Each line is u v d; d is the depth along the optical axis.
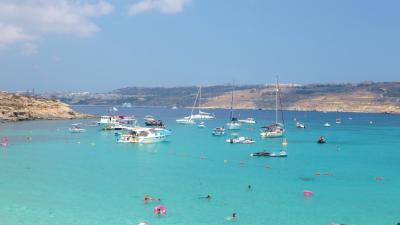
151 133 123.00
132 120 190.88
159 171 74.88
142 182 65.19
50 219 46.44
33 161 83.12
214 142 124.50
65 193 57.59
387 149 111.69
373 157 96.00
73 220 46.28
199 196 57.03
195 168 78.69
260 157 94.06
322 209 51.75
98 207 51.25
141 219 46.97
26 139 122.75
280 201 55.19
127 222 45.94
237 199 55.81
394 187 64.19
